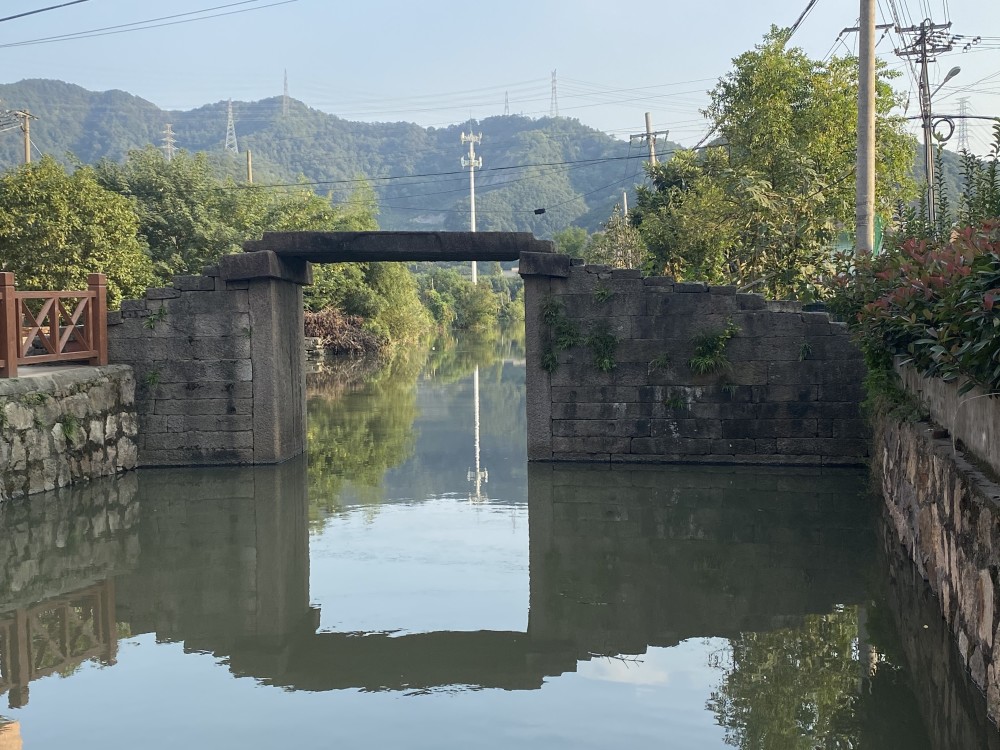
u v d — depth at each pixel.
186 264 32.38
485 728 5.79
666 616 7.91
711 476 13.54
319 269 40.50
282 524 11.16
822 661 6.87
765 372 14.18
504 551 9.93
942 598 6.99
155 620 7.97
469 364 38.69
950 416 7.52
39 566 9.46
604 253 47.03
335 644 7.37
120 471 14.10
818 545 9.93
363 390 27.50
